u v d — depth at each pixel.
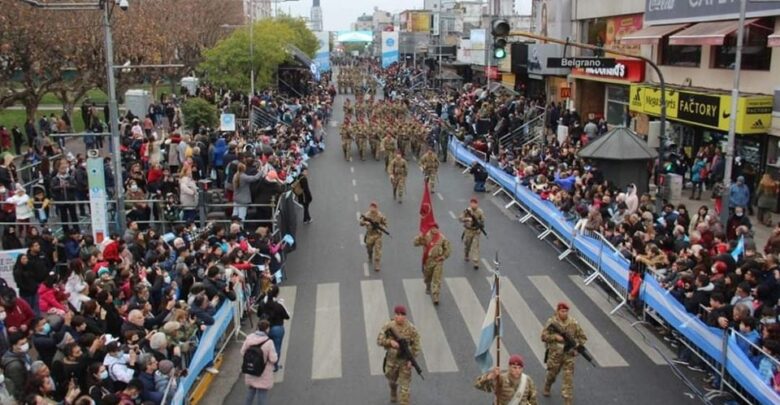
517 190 24.06
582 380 12.20
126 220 18.86
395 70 81.25
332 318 14.97
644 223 16.72
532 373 12.47
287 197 19.91
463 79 65.12
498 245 20.03
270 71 46.56
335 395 11.81
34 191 20.42
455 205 24.83
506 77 50.47
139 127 29.72
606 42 35.47
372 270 17.91
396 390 11.66
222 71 44.00
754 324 11.35
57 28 30.38
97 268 13.74
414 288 16.62
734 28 22.98
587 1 36.91
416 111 47.75
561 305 11.22
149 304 12.34
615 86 35.62
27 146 32.78
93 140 27.86
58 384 9.98
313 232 21.45
